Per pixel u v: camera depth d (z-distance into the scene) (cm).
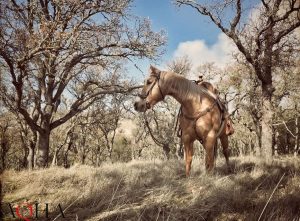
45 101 1889
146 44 1730
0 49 1273
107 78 2023
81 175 780
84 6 1449
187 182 552
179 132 641
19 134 3123
